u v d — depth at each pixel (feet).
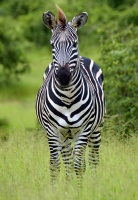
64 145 61.26
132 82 93.45
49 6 149.18
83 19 59.36
